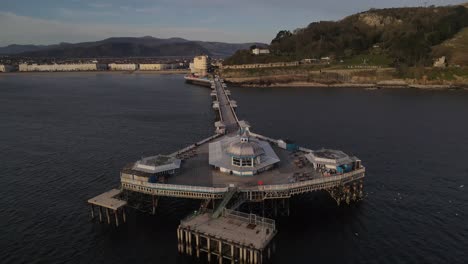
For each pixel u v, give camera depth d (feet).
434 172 308.19
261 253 175.32
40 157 359.25
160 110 629.10
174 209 245.45
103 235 214.90
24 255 195.31
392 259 189.98
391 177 297.53
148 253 197.67
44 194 270.46
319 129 464.24
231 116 510.99
